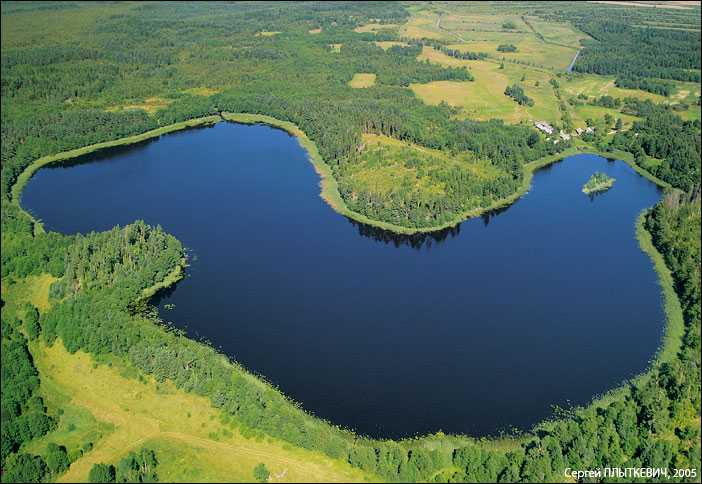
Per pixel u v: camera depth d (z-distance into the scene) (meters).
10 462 151.12
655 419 160.88
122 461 150.38
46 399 174.12
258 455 158.38
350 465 155.88
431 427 169.12
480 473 148.75
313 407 176.00
